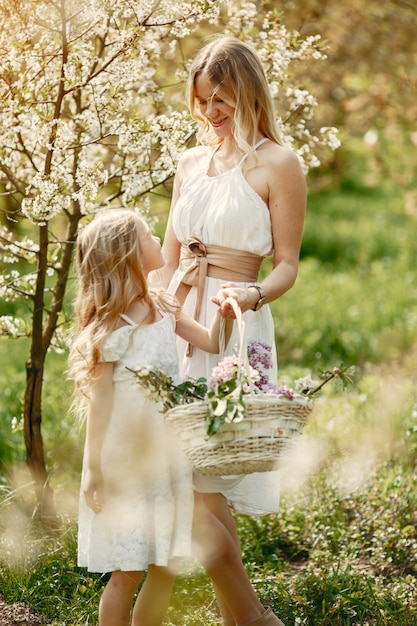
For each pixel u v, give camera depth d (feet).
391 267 39.75
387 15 27.04
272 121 11.89
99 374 10.68
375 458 17.79
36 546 14.02
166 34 14.96
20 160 15.66
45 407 20.98
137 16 13.38
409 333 28.60
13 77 14.03
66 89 13.96
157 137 13.52
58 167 13.10
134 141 13.47
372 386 22.94
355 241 46.68
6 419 20.39
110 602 10.78
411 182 30.30
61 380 22.80
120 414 10.68
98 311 10.76
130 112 14.42
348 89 27.30
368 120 27.53
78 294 11.09
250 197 11.57
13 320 15.55
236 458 9.48
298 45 14.97
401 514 15.24
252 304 11.15
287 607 12.60
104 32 13.73
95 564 10.65
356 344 28.58
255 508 11.95
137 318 10.91
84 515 10.98
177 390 10.18
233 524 11.54
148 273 11.49
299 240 11.80
